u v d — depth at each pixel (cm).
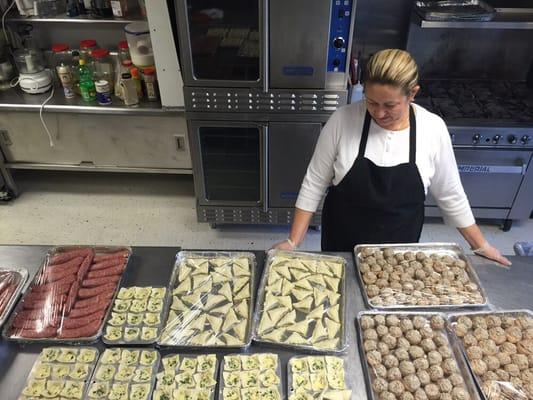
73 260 140
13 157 290
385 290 130
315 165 151
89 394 107
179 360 115
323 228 174
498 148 246
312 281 136
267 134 239
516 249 168
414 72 119
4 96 273
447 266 137
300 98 226
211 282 136
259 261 144
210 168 261
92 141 282
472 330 120
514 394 105
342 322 123
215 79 223
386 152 140
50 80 280
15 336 118
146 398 106
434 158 141
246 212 273
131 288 133
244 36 211
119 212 298
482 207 271
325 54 213
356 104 143
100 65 273
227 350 118
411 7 261
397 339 118
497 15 250
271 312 126
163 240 276
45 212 297
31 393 107
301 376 110
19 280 133
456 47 272
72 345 119
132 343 118
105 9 269
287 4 199
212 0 201
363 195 148
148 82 261
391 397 104
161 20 225
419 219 157
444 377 109
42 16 271
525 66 278
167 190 319
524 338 117
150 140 279
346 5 202
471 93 268
